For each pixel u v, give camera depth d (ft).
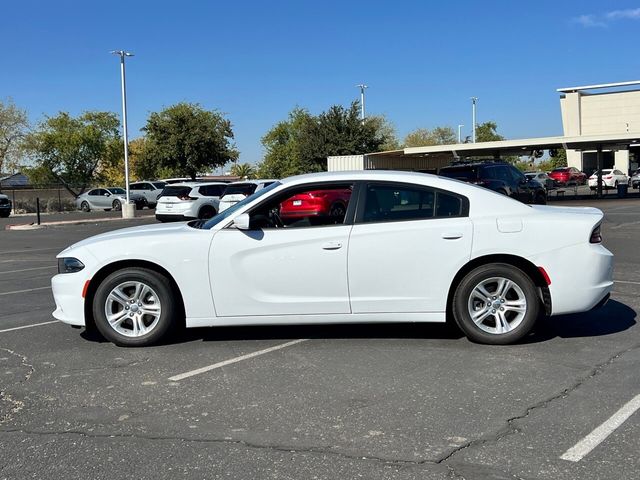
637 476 11.37
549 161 272.10
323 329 22.16
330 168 117.39
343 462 12.14
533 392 15.62
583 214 19.97
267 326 22.22
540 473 11.53
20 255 50.80
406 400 15.26
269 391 16.11
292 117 216.33
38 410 15.20
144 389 16.47
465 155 126.31
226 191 64.59
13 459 12.57
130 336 20.16
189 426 14.05
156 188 133.49
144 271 19.92
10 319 25.26
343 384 16.49
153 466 12.16
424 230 19.24
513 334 19.40
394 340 20.56
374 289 19.35
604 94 149.18
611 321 22.61
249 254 19.51
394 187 19.83
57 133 182.70
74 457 12.61
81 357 19.47
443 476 11.50
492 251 19.13
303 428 13.78
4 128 175.94
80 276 19.92
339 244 19.27
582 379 16.48
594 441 12.80
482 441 12.91
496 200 19.72
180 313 20.51
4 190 165.48
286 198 20.10
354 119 152.05
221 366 18.25
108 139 193.88
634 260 37.04
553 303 19.24
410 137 266.57
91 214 119.55
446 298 19.36
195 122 155.43
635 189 141.38
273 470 11.89
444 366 17.76
